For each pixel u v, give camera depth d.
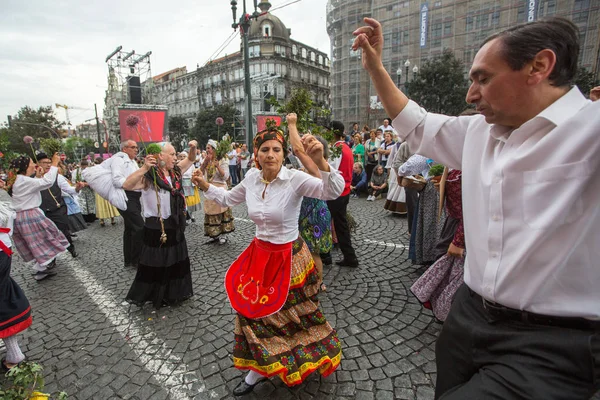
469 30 27.70
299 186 2.12
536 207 0.96
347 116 36.53
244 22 12.02
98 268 5.00
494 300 1.10
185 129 53.28
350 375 2.39
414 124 1.37
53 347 2.97
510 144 1.05
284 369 1.99
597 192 0.91
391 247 5.02
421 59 30.14
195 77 62.06
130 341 2.98
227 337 2.95
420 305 3.33
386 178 8.82
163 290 3.47
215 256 5.16
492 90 1.00
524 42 0.93
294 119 2.24
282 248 2.14
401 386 2.27
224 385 2.36
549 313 0.99
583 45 22.48
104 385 2.44
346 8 34.75
